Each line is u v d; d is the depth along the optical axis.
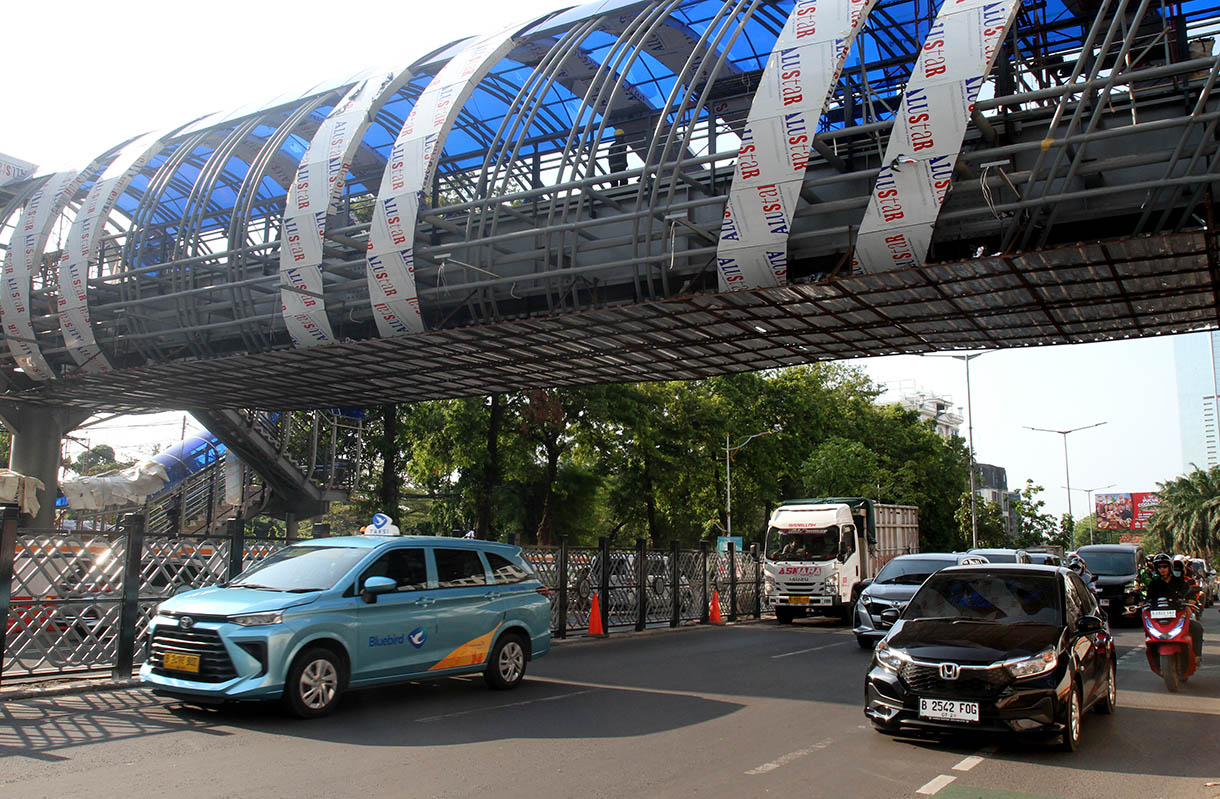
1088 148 12.27
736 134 15.27
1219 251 11.83
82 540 10.74
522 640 11.16
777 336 16.92
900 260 12.05
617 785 6.52
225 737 7.83
